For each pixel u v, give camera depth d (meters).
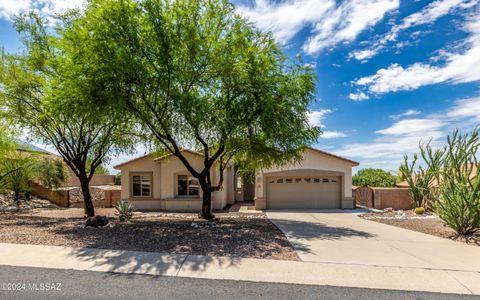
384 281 5.62
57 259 6.68
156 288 5.18
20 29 12.73
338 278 5.74
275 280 5.60
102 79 9.37
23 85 12.72
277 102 10.95
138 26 9.91
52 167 22.08
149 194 19.53
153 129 11.72
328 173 19.22
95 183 31.66
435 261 6.86
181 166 19.19
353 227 11.65
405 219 14.19
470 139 10.31
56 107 9.86
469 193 9.77
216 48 10.80
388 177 24.89
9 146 17.58
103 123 12.37
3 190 20.39
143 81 9.62
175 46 10.14
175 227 10.79
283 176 19.28
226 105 11.19
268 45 11.68
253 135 11.87
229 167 20.45
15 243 7.93
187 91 10.63
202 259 6.73
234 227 10.96
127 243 8.09
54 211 18.80
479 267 6.47
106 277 5.67
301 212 17.50
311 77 11.90
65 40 10.06
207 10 10.91
